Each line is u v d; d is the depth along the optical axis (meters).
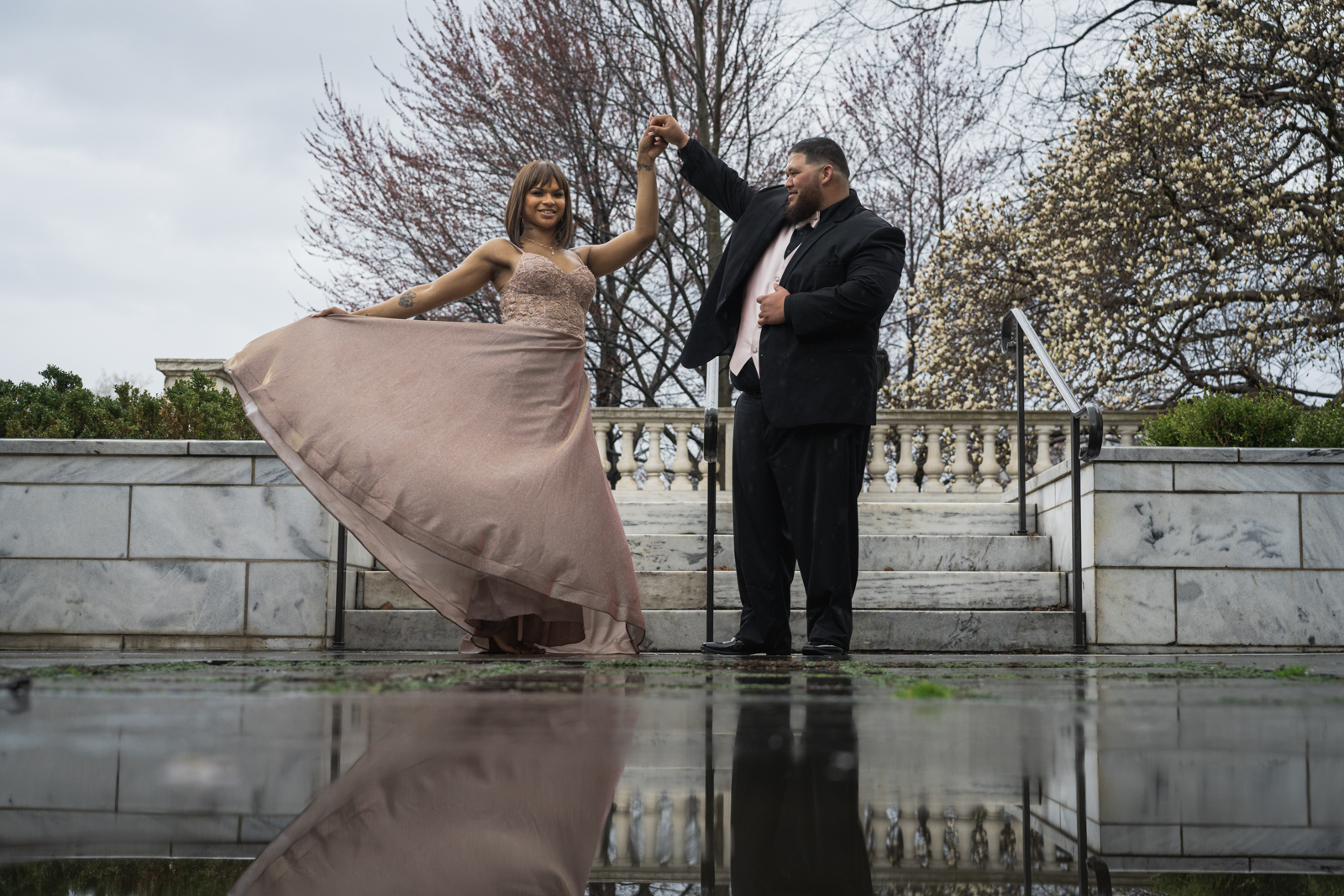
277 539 5.18
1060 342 11.30
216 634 5.15
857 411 3.72
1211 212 11.02
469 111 15.45
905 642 4.98
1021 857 0.64
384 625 5.11
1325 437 5.45
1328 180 11.28
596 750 1.03
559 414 4.01
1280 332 10.41
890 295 3.70
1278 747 1.06
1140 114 11.41
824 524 3.73
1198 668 2.59
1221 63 11.41
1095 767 0.94
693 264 15.73
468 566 3.72
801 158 3.93
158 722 1.19
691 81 15.73
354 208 15.54
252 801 0.78
